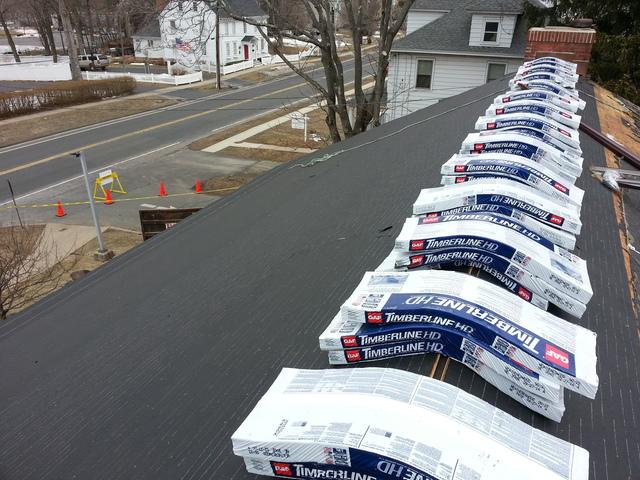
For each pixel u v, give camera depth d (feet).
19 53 153.69
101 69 131.85
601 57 42.16
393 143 21.30
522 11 61.36
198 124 86.38
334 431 4.54
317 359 7.27
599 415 5.46
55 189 58.70
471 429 4.50
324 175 19.26
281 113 93.30
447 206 8.38
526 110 14.58
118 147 74.23
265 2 44.09
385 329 5.86
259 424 4.92
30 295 36.86
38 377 8.73
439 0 75.05
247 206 17.47
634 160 15.39
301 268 10.84
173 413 6.79
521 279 6.65
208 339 8.61
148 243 15.76
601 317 7.16
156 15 55.26
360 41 45.24
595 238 9.63
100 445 6.46
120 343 9.27
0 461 6.61
